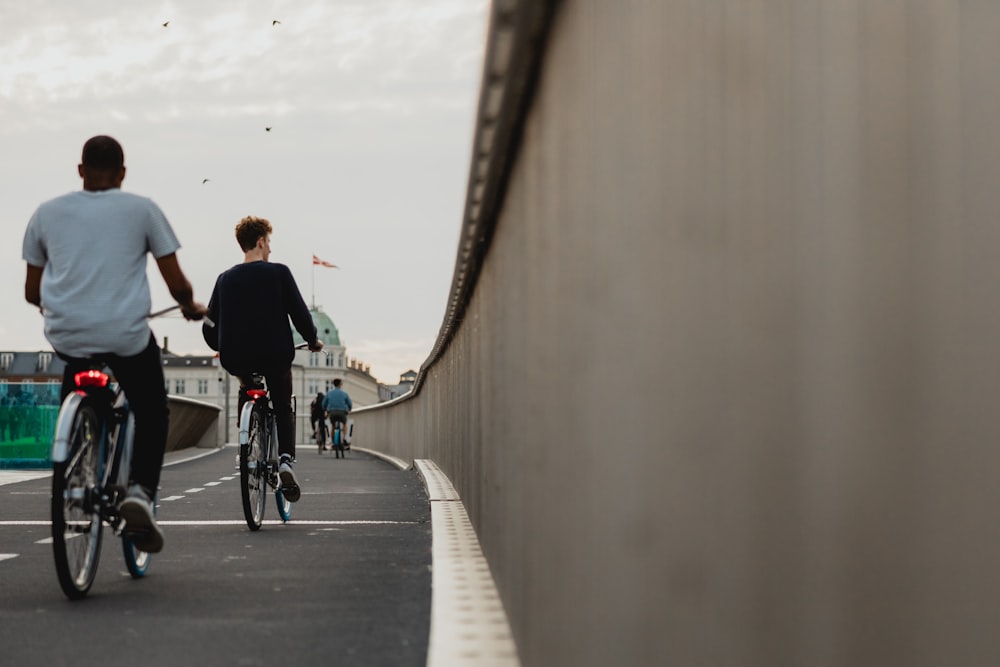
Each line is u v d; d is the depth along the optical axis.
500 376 4.15
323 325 195.38
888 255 1.44
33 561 6.22
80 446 4.94
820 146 1.51
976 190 1.36
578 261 2.26
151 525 5.14
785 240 1.54
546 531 2.68
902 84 1.43
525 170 3.18
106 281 4.96
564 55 2.41
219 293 7.97
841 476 1.47
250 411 7.68
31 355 143.38
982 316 1.36
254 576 5.64
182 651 3.87
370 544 7.00
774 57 1.56
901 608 1.42
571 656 2.30
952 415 1.38
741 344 1.58
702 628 1.63
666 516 1.72
